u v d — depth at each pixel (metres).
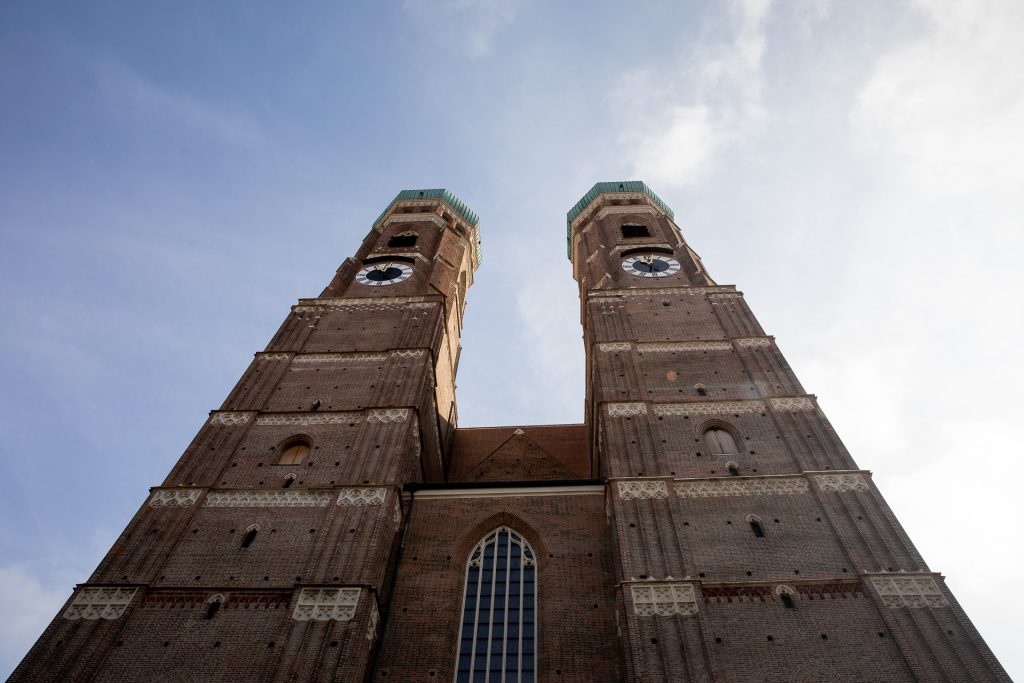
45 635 28.94
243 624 29.84
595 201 75.81
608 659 30.39
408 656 30.89
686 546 32.28
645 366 45.56
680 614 28.77
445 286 62.03
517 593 34.47
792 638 28.39
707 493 35.53
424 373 46.00
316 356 47.91
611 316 51.66
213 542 33.81
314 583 30.45
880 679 26.67
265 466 38.44
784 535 33.06
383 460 37.78
